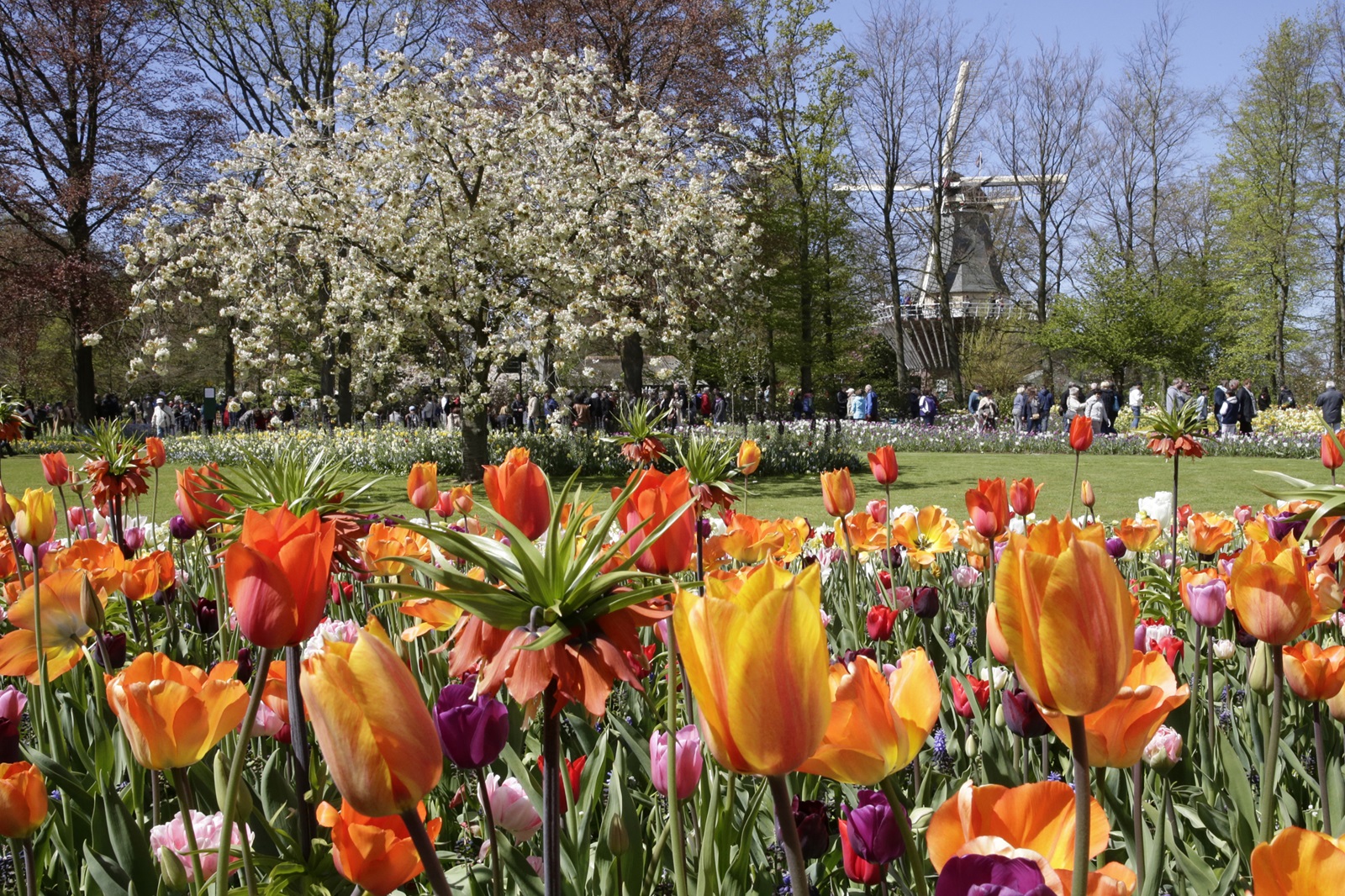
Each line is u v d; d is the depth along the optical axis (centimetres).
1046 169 4197
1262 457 2184
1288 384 4097
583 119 1728
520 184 1680
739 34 3081
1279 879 77
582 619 107
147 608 336
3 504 296
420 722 91
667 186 1788
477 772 138
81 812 198
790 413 3375
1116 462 2072
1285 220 3706
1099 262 3728
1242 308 3816
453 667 118
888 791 109
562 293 1714
